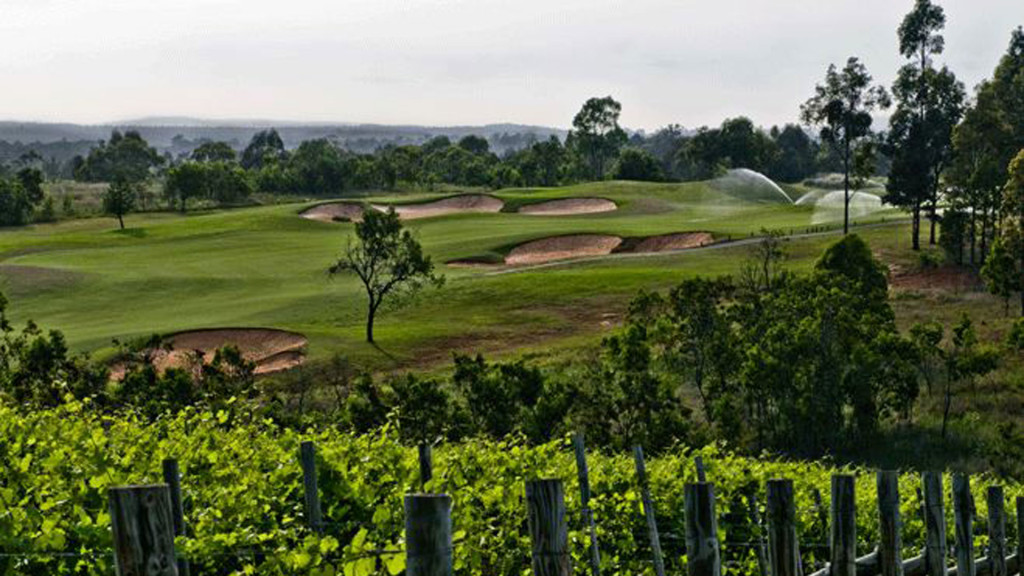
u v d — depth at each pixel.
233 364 45.16
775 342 43.44
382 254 71.88
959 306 68.44
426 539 5.00
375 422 35.88
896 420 44.94
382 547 9.42
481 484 11.33
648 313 59.91
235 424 16.86
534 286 82.75
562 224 119.50
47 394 30.34
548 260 97.88
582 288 81.62
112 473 10.03
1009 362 51.47
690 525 6.76
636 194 154.12
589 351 60.44
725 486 14.21
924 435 42.62
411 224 122.19
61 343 43.72
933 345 44.91
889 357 43.38
